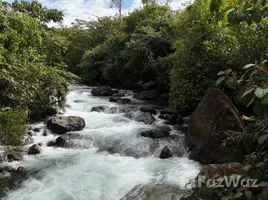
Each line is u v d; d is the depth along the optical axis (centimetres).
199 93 706
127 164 519
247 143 320
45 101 781
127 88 1355
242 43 423
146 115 777
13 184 441
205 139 524
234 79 207
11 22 670
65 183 443
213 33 681
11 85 579
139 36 1240
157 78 1087
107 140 626
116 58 1384
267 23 254
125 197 400
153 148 585
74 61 1941
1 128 486
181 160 538
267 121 222
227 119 496
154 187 427
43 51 896
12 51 627
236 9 184
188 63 734
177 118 766
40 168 500
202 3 781
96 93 1202
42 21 1045
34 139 635
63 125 677
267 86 148
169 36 1106
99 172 483
